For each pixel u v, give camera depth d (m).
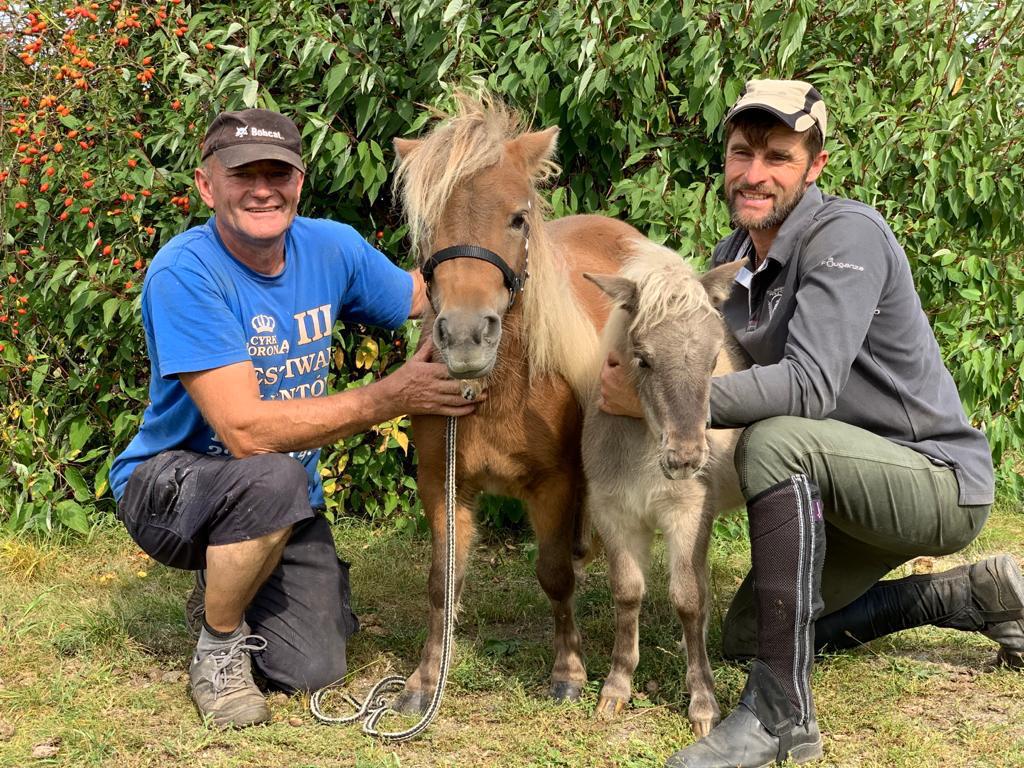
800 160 3.03
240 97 4.32
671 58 4.74
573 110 4.46
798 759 2.74
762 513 2.74
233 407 3.00
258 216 3.03
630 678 3.17
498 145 2.90
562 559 3.29
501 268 2.83
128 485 3.22
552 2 4.39
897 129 4.42
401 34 4.63
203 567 3.27
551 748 2.89
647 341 2.72
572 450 3.29
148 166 4.58
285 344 3.26
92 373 4.78
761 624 2.75
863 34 4.80
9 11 4.76
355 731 3.02
